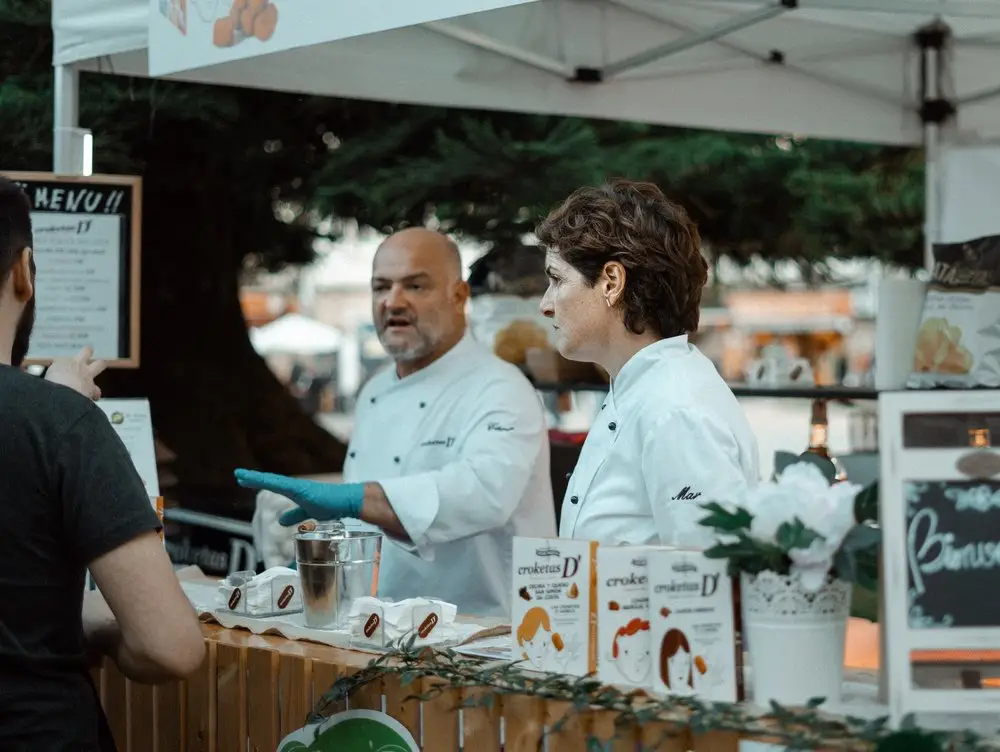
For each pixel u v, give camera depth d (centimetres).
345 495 330
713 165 780
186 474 769
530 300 490
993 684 180
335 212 725
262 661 257
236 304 832
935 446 183
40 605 206
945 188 416
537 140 727
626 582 208
